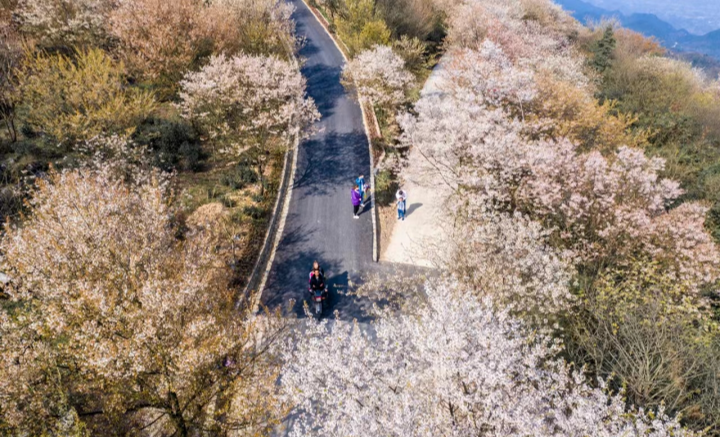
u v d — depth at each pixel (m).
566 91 25.58
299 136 26.03
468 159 21.38
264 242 20.14
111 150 20.81
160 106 27.70
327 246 20.61
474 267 15.03
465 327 10.73
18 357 10.90
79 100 21.83
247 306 16.45
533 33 43.00
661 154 26.77
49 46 27.72
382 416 9.84
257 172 24.28
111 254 12.51
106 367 10.13
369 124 29.55
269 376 11.99
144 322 10.53
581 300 14.63
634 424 10.48
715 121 30.38
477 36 37.16
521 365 10.82
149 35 25.94
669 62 41.09
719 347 13.27
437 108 24.45
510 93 25.39
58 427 10.11
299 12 46.78
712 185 22.78
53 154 21.45
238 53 28.00
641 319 13.86
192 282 11.53
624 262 16.41
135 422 12.41
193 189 22.28
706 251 16.16
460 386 10.23
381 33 32.91
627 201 18.00
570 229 18.03
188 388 11.40
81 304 10.97
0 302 14.17
